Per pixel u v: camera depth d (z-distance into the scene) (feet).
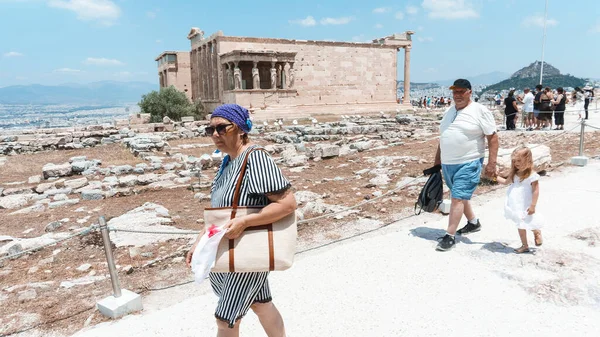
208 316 14.97
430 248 20.21
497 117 110.11
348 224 26.04
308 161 54.54
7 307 17.33
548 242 20.06
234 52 130.72
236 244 9.11
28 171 58.18
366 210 28.99
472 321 13.75
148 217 29.40
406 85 181.57
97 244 25.08
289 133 88.89
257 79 135.03
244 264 9.06
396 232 22.93
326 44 155.84
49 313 16.70
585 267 16.97
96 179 47.50
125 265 21.50
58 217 32.40
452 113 20.10
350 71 162.61
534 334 12.86
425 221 25.41
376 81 169.48
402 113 148.87
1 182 50.52
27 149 76.54
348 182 39.86
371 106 163.22
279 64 142.82
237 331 10.13
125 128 97.30
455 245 20.39
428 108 170.19
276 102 138.21
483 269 17.58
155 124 102.17
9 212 35.17
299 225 26.25
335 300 15.62
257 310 10.61
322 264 18.94
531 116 71.72
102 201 37.19
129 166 51.29
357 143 62.54
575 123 80.74
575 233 21.02
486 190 31.81
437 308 14.70
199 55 164.55
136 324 14.71
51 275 21.01
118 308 15.94
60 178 49.42
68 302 17.63
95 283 19.54
